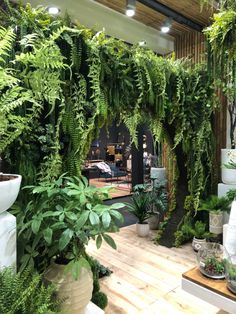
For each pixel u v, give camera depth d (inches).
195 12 148.5
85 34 75.0
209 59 106.7
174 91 115.5
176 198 142.8
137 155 208.4
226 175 124.0
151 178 167.6
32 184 69.2
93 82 77.0
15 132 55.3
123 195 248.4
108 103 86.5
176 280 103.2
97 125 85.0
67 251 61.7
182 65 121.1
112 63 84.7
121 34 164.7
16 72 59.6
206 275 69.7
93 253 128.3
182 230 134.5
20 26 64.8
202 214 138.2
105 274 106.3
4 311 41.3
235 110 135.5
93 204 59.4
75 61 73.7
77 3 139.6
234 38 80.6
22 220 58.1
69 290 55.5
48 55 56.2
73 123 75.4
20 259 58.4
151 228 165.2
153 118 111.0
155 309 85.1
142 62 95.1
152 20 163.2
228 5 80.8
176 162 139.6
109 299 90.4
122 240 146.0
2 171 68.7
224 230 90.4
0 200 47.2
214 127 139.3
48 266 62.9
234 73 90.4
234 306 60.9
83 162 81.6
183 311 84.1
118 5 144.1
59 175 73.0
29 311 43.0
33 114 64.5
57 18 74.7
